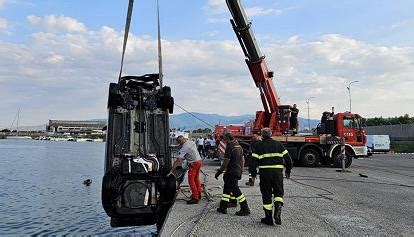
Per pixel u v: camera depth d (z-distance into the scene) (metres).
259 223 7.84
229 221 7.99
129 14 8.42
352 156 22.25
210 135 32.00
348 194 11.62
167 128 9.98
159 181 9.35
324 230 7.30
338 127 22.33
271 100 22.38
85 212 15.76
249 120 25.25
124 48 8.76
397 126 73.31
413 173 19.83
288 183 14.02
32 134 196.75
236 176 8.60
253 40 20.58
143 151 9.77
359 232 7.17
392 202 10.36
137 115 9.90
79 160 46.81
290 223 7.82
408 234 7.05
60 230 12.90
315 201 10.31
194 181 10.01
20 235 12.31
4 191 21.23
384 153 51.03
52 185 23.88
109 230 12.85
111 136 9.48
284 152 7.87
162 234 7.14
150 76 10.09
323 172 18.95
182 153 9.85
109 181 8.93
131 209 9.12
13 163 41.53
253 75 21.81
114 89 9.40
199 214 8.67
